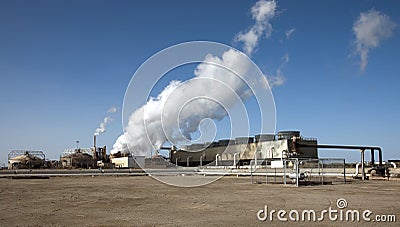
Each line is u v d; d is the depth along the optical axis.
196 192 22.30
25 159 77.62
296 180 27.50
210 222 11.17
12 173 48.69
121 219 11.81
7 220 11.72
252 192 21.98
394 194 20.05
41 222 11.33
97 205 15.70
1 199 18.33
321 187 25.88
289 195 19.84
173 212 13.41
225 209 14.15
